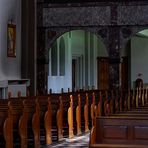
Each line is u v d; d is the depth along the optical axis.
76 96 14.37
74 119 12.97
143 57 30.73
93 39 30.09
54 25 22.39
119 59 21.94
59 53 26.91
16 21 20.89
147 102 19.20
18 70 21.16
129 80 30.73
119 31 21.97
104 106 12.68
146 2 21.73
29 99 12.50
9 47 19.88
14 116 9.42
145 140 6.82
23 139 9.32
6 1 19.66
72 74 29.41
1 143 9.20
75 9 22.25
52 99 12.63
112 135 6.92
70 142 11.40
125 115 7.73
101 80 30.45
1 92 18.02
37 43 22.45
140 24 21.80
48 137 10.85
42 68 22.41
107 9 22.03
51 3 22.38
